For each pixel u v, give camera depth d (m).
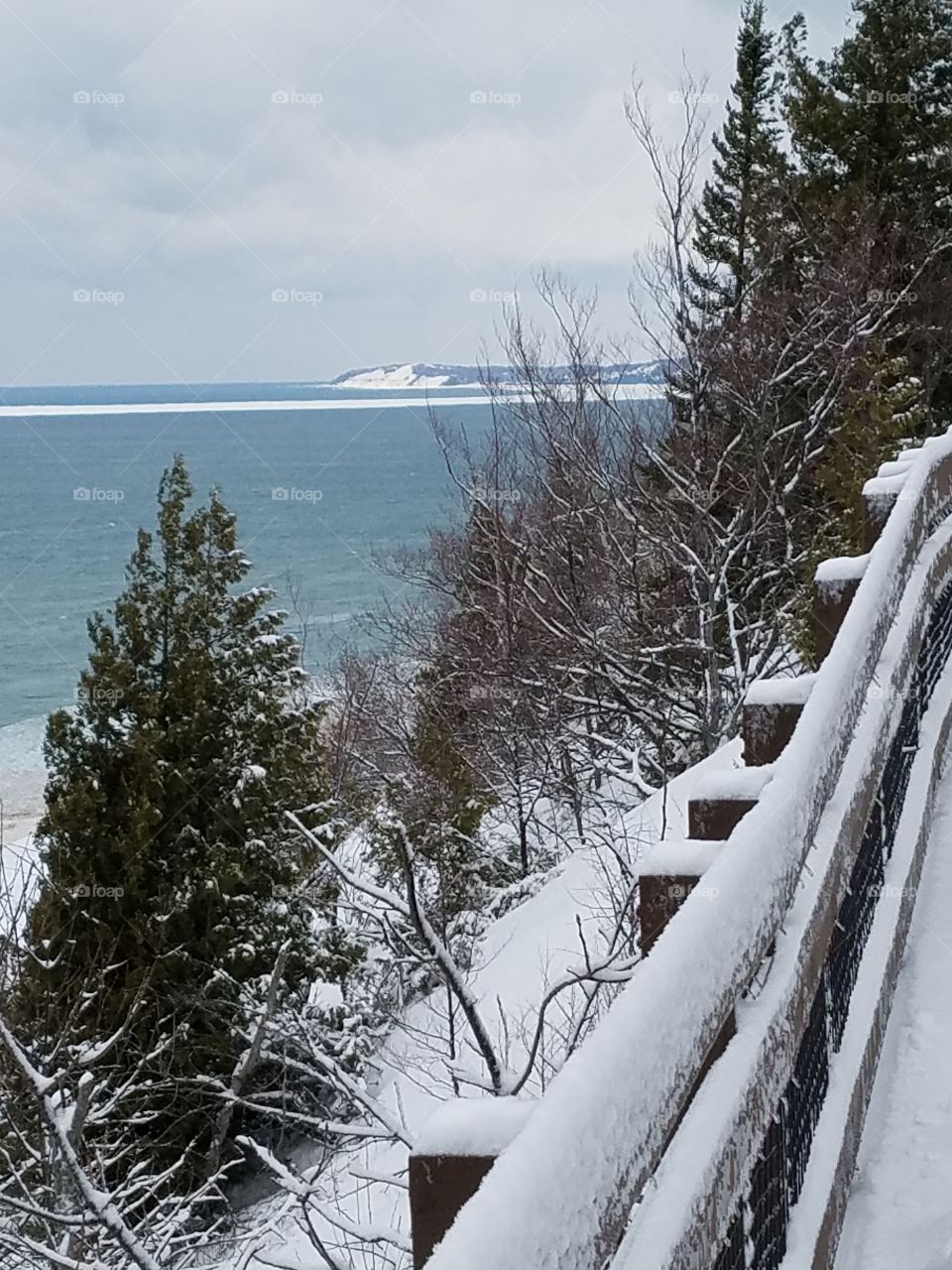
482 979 12.57
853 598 4.73
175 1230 10.93
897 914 4.38
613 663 19.77
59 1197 9.66
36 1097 8.74
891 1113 3.63
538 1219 1.21
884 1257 3.04
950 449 7.04
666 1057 1.71
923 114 26.88
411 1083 11.37
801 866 2.94
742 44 27.55
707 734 18.33
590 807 22.39
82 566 105.38
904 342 25.16
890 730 4.68
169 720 16.53
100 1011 13.23
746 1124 2.28
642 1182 1.56
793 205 25.52
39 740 50.69
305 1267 7.80
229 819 16.08
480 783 22.81
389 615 37.69
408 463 160.50
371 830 15.34
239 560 17.48
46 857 15.67
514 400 23.00
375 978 15.98
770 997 2.64
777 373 22.62
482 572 23.70
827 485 17.98
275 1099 13.81
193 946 15.06
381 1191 9.56
